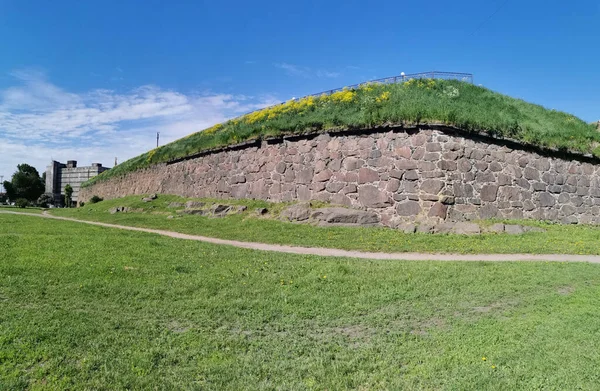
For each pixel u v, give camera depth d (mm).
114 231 15430
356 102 18625
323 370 4734
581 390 4254
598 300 7191
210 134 27094
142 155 36719
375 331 6000
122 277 8219
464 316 6590
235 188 21688
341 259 10625
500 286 8102
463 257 11281
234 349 5285
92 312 6328
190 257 10438
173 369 4719
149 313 6453
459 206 14766
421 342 5520
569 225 16344
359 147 16609
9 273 7969
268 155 19984
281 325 6160
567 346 5262
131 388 4309
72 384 4316
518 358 4969
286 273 8977
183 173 26812
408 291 7766
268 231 14898
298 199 18234
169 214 21250
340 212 15367
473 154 15352
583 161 17922
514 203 15906
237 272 9000
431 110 15477
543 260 10812
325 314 6613
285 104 22641
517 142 16266
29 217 22281
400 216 15109
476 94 19172
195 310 6621
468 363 4859
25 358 4766
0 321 5738
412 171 15180
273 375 4648
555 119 19844
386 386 4406
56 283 7605
